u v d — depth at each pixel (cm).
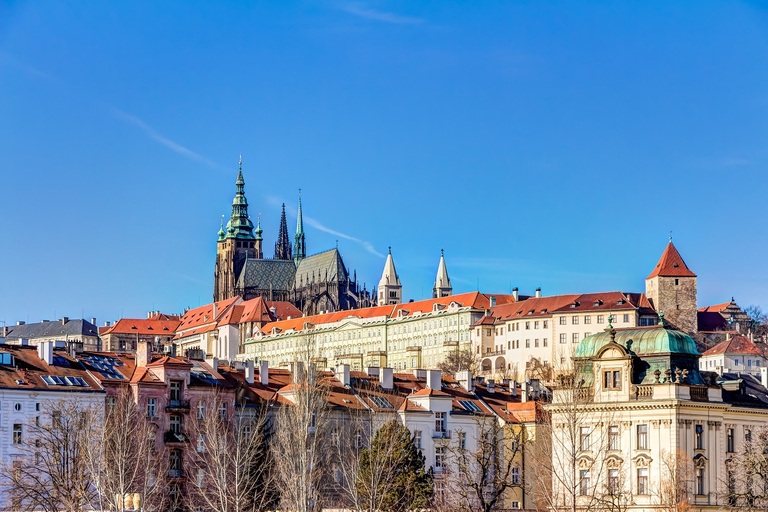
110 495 19075
